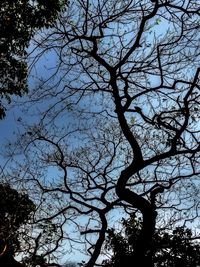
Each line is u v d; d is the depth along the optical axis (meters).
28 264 11.41
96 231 11.99
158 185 12.09
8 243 9.90
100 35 11.59
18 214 11.24
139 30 11.18
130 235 12.71
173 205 13.40
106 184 13.62
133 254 9.93
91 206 12.23
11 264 9.14
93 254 11.30
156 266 11.65
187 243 11.70
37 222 12.16
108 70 11.49
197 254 11.62
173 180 12.73
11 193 11.87
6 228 10.12
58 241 12.35
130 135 10.90
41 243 12.34
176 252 11.58
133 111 11.38
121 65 11.45
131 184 12.85
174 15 11.57
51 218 12.51
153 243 11.59
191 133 11.70
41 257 11.72
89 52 11.62
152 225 10.12
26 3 15.87
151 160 10.78
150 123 11.61
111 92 12.05
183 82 11.21
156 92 12.03
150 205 10.34
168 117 11.64
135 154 10.70
